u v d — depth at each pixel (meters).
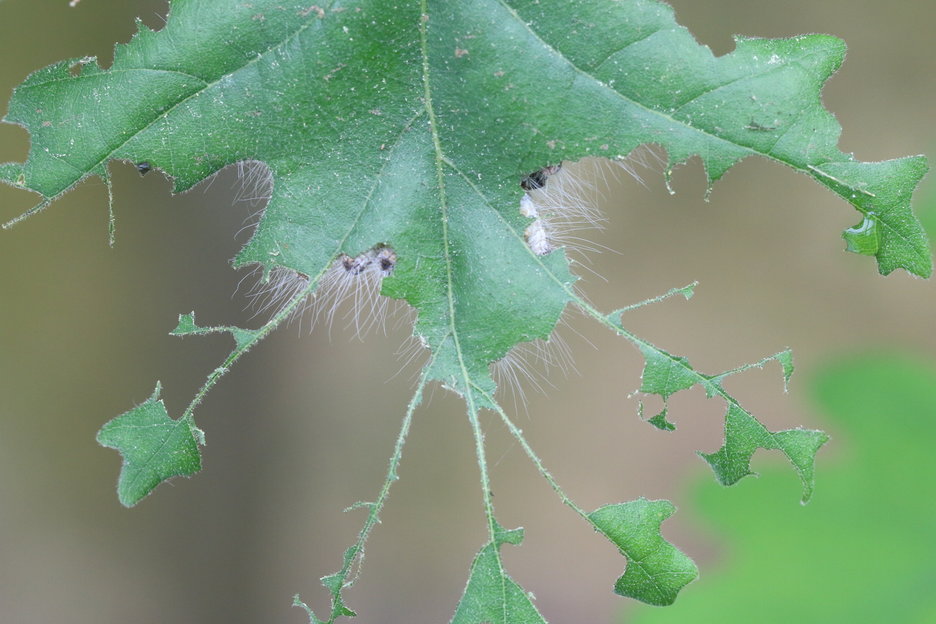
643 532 0.64
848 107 0.81
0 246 0.76
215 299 0.77
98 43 0.74
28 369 0.77
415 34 0.63
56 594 0.78
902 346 0.72
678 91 0.63
